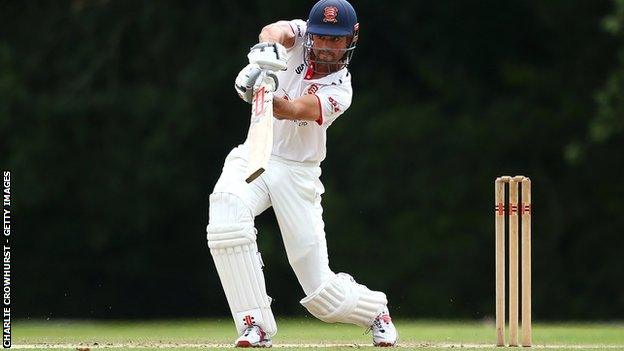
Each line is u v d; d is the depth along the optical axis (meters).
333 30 20.86
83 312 68.06
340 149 67.00
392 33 68.88
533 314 65.56
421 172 66.88
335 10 20.91
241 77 20.27
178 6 65.88
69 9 66.50
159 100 64.69
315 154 21.56
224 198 20.84
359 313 22.16
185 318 68.50
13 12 67.06
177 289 68.75
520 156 67.19
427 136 67.00
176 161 65.12
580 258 66.50
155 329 39.31
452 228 66.44
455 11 67.94
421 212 66.62
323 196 66.06
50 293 67.62
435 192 66.62
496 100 68.19
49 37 66.31
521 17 67.81
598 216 66.56
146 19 65.56
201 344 23.39
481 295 66.19
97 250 67.56
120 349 20.50
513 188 21.38
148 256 68.12
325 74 21.39
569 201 66.69
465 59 68.94
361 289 22.19
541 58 68.56
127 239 67.62
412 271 66.25
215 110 65.81
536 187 66.69
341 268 66.31
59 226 66.88
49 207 66.31
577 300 65.75
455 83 68.31
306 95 20.84
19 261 67.12
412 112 67.31
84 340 25.66
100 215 66.25
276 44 20.28
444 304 65.75
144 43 66.00
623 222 66.19
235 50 65.56
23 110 64.62
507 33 68.38
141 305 68.62
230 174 21.09
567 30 66.50
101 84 65.94
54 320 64.69
